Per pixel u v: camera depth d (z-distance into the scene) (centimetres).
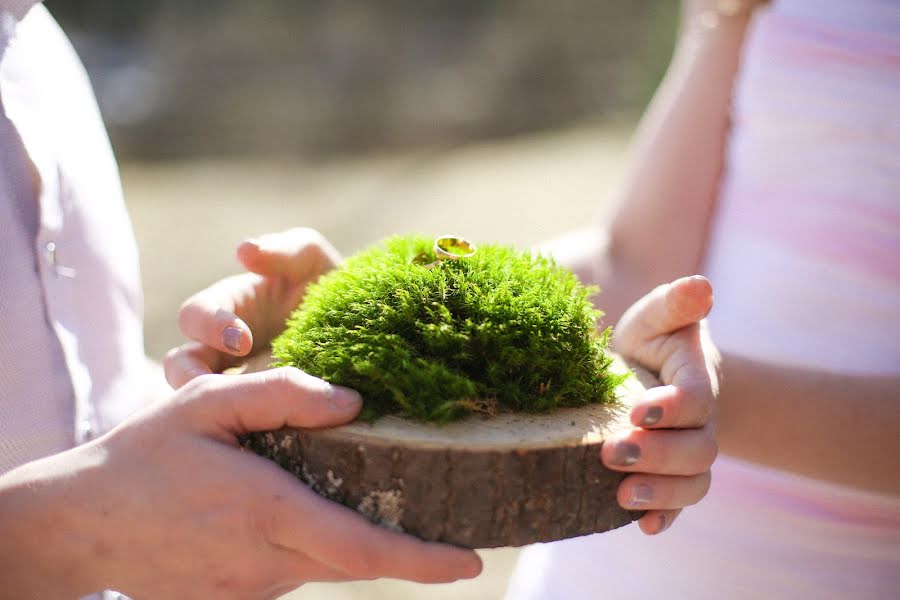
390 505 90
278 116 609
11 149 98
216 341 96
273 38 689
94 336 102
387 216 439
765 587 110
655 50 625
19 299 97
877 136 108
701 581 112
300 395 90
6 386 96
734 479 110
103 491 89
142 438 90
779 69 112
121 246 105
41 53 102
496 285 95
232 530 89
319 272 104
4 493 90
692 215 116
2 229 97
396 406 92
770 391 100
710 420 92
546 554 120
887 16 108
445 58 715
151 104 597
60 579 90
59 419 98
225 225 433
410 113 633
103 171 105
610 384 94
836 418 100
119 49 664
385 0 727
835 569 108
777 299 112
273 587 92
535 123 641
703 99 117
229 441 91
